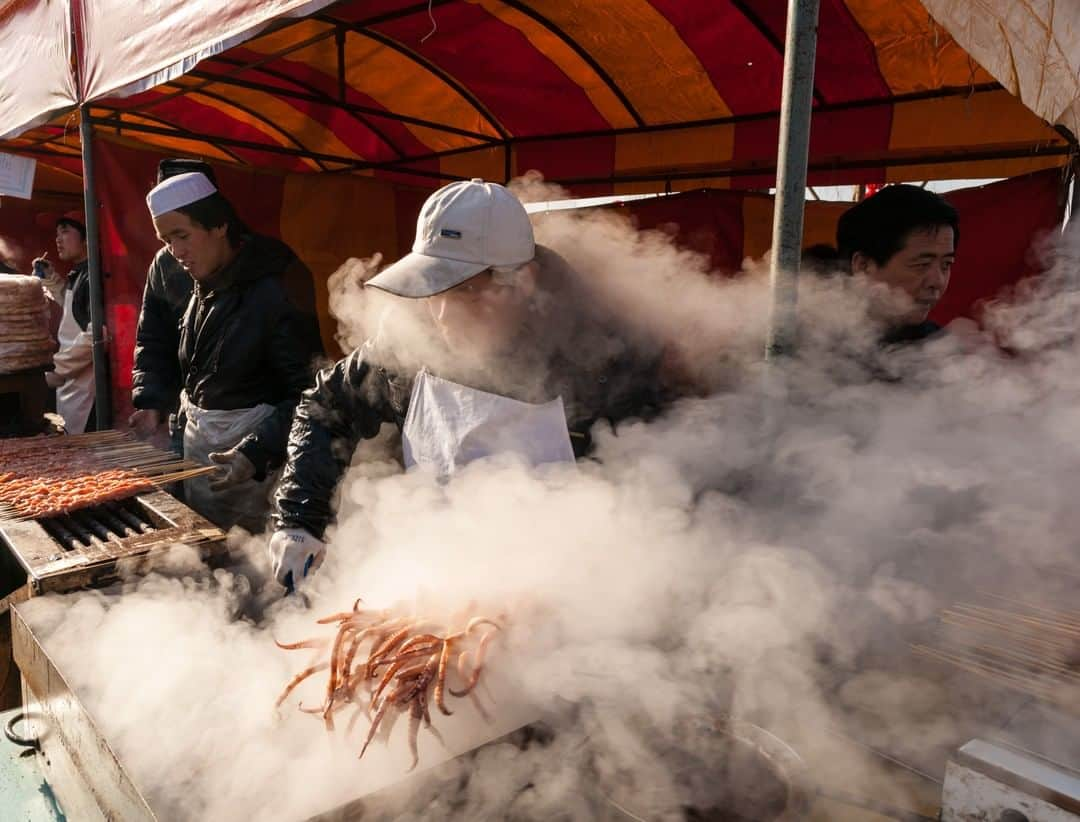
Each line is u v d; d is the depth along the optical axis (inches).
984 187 130.6
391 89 172.1
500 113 182.2
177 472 96.7
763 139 157.4
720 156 164.9
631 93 158.4
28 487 87.7
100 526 80.9
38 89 139.2
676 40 134.0
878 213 67.6
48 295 228.4
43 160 247.3
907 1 107.7
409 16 130.6
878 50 123.3
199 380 111.4
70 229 182.5
